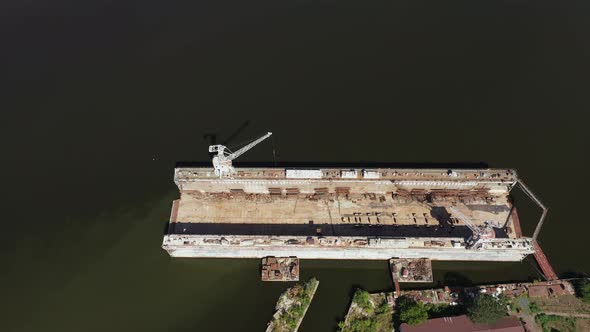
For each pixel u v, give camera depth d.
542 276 128.50
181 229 138.12
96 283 132.88
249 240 127.81
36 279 133.75
